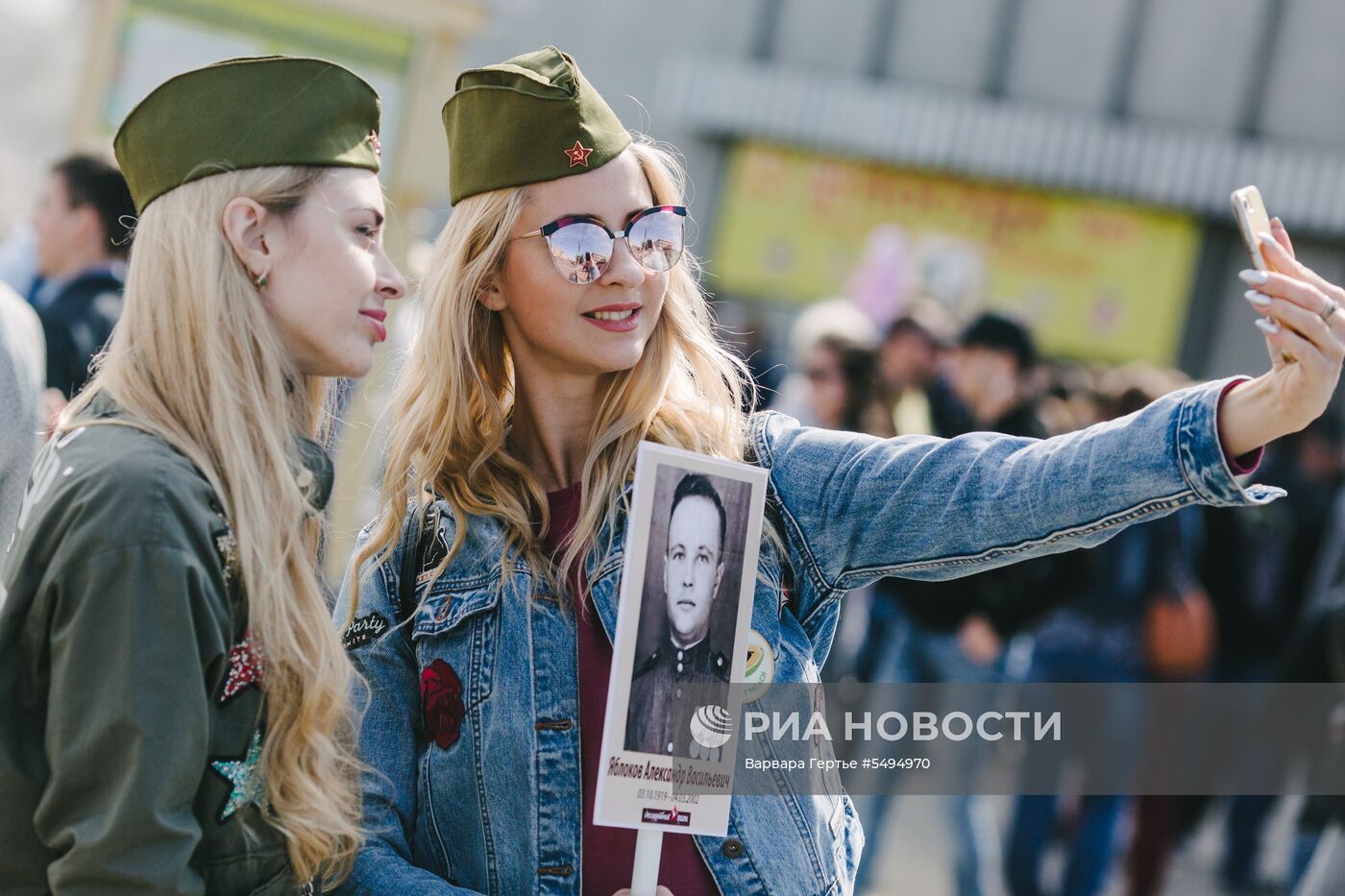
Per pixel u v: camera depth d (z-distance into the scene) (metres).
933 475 2.62
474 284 2.82
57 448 2.38
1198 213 15.40
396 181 6.95
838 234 15.95
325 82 2.51
